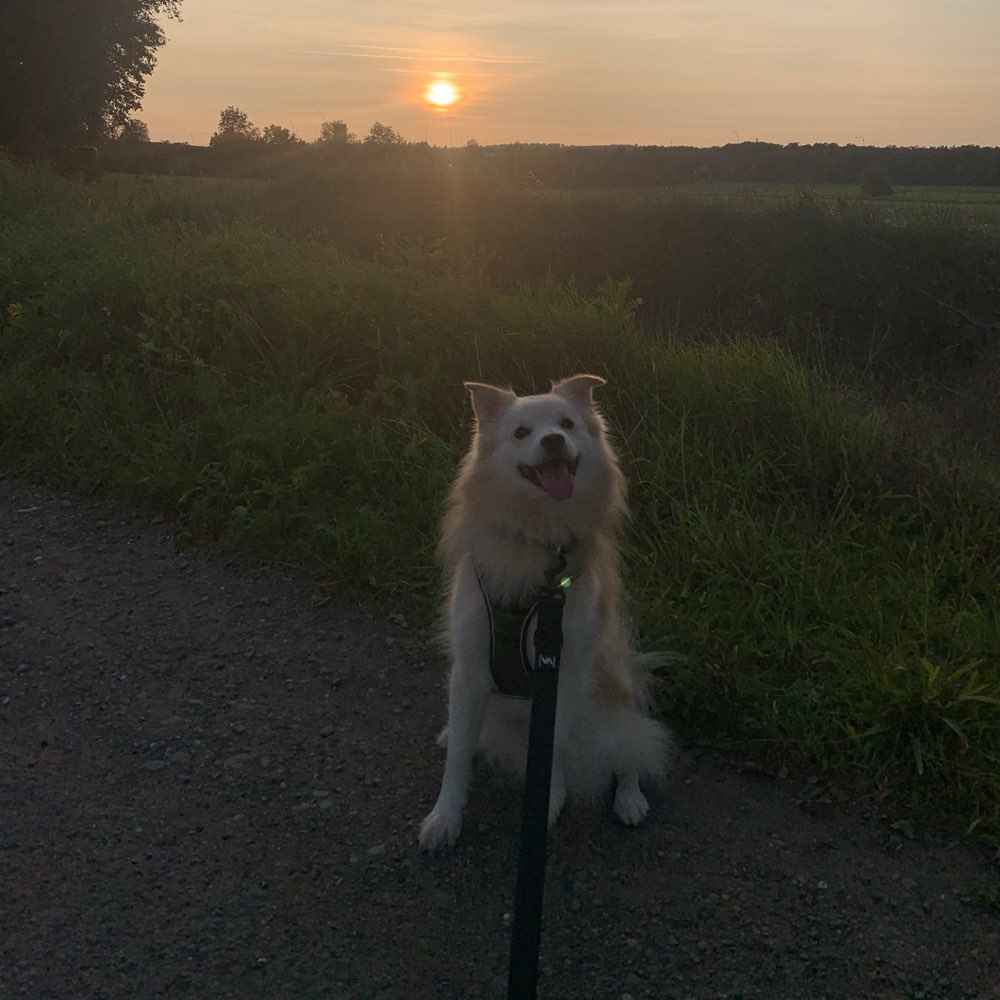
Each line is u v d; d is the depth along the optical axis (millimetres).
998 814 1396
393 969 1166
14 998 1092
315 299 2893
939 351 5453
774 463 2348
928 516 2186
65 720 1577
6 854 1292
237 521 2131
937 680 1542
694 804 1474
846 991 1163
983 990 1168
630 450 2363
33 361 2807
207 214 6172
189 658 1759
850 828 1418
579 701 1399
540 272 7047
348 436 2357
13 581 1974
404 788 1472
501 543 1407
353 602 1952
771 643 1741
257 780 1470
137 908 1226
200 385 2574
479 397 1485
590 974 1176
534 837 1060
